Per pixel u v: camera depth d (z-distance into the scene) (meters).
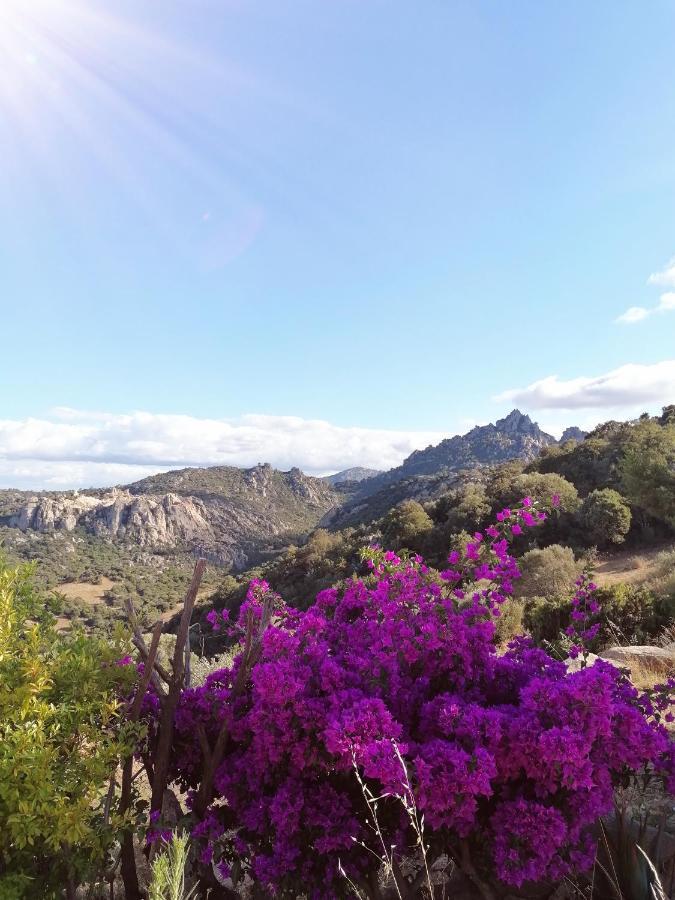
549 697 2.24
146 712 2.81
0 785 1.97
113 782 2.61
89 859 2.29
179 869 1.70
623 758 2.24
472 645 2.85
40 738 2.07
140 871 2.92
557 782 2.21
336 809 2.31
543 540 32.81
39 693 2.26
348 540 60.75
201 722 2.73
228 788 2.56
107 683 2.52
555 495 3.35
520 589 17.94
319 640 3.12
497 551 3.32
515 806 2.17
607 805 2.25
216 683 2.97
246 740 2.64
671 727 3.62
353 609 3.44
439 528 43.50
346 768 2.22
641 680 5.29
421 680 2.81
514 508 3.41
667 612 8.70
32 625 2.61
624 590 8.92
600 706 2.13
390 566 3.60
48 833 2.04
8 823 1.95
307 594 41.97
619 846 2.50
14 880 2.07
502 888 2.38
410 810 1.95
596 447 50.12
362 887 2.36
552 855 2.13
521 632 9.52
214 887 2.69
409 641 2.79
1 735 2.12
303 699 2.32
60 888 2.32
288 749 2.31
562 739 2.06
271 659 2.69
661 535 29.06
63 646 2.58
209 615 3.38
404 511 45.31
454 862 2.68
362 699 2.36
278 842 2.31
